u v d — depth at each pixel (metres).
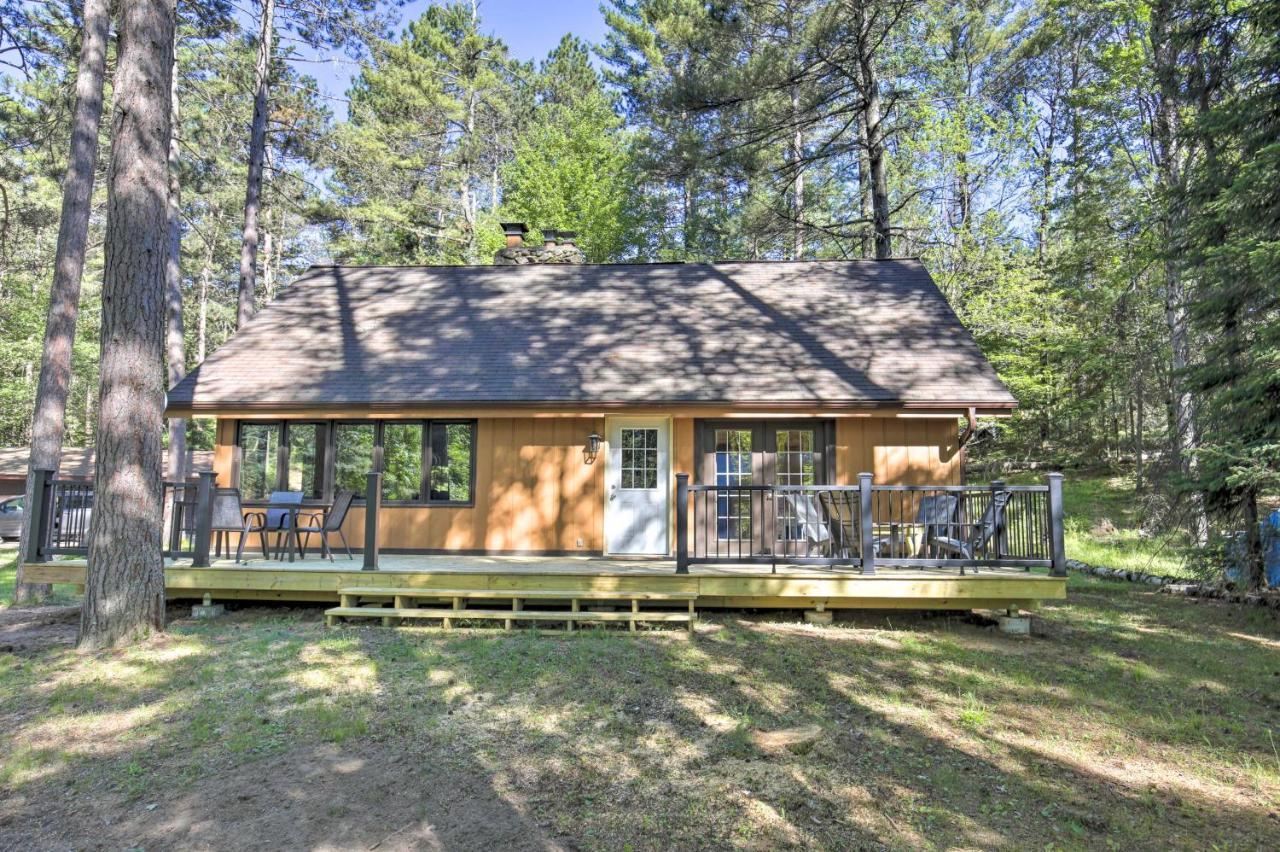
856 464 10.12
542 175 27.73
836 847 3.48
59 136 13.70
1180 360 13.30
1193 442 10.84
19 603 9.85
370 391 10.23
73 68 13.22
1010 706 5.44
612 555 10.32
